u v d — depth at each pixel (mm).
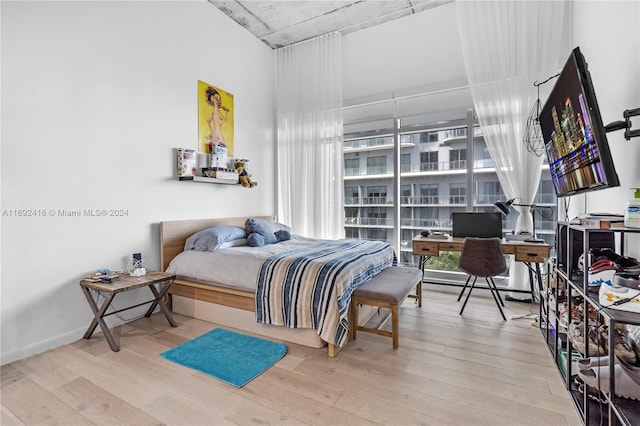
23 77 2121
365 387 1771
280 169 4629
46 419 1521
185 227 3225
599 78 2293
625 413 1233
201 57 3477
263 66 4438
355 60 4203
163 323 2732
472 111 3648
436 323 2723
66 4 2344
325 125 4258
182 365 2008
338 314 2078
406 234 4125
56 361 2068
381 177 4219
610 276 1416
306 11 3758
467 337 2436
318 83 4305
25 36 2129
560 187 2246
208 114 3559
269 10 3732
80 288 2432
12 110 2074
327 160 4262
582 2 2713
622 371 1311
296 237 3904
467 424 1476
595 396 1554
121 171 2717
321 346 2248
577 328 1745
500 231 3221
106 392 1729
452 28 3623
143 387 1775
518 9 3213
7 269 2072
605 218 1616
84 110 2457
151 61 2955
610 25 2092
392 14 3838
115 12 2662
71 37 2373
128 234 2773
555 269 2086
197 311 2834
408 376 1883
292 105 4500
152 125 2971
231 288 2605
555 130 2141
